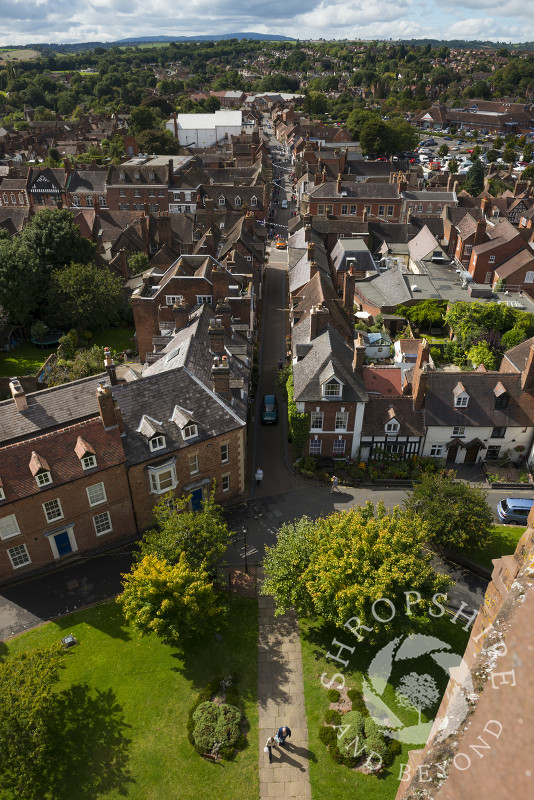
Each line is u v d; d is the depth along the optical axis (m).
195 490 49.00
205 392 48.44
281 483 54.00
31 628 39.16
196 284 65.94
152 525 47.47
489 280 93.88
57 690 35.09
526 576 7.86
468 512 43.19
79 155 188.62
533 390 54.97
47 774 30.95
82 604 41.00
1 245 80.50
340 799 29.81
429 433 55.38
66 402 47.41
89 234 104.31
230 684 35.66
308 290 72.88
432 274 93.50
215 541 39.47
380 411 55.06
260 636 39.16
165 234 101.25
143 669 36.66
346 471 55.53
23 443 40.59
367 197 125.00
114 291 83.44
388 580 31.69
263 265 104.69
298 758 31.81
